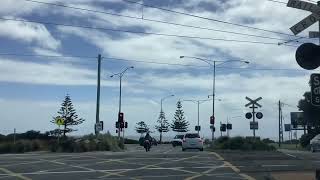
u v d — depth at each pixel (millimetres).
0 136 60594
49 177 19859
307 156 32406
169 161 26688
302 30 11086
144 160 27109
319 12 10953
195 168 23359
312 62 10008
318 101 10078
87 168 23141
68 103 104125
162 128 133750
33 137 64812
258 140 48281
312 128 68250
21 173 21125
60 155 32094
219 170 22531
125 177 20000
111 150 47812
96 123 53656
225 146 49281
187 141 47375
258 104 45750
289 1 11031
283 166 24219
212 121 68875
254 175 20484
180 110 134750
